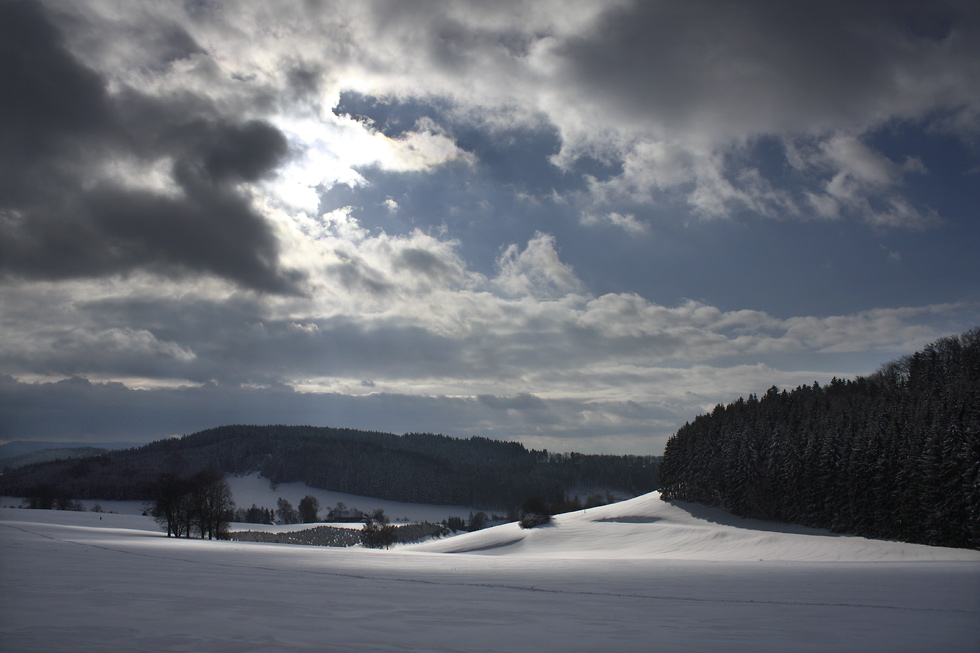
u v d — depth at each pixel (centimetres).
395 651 1125
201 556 3847
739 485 9069
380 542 10350
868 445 7388
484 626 1458
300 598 1820
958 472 6297
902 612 1919
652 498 10838
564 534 8706
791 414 9944
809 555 6147
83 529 7944
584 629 1472
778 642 1370
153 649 1067
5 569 2247
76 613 1373
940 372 10475
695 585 2767
